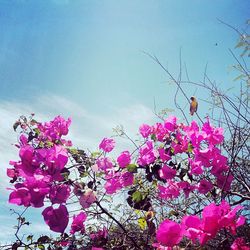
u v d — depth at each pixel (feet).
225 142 7.30
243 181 7.00
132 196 7.11
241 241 4.99
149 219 7.17
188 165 7.20
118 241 7.98
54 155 5.95
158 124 8.23
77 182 6.77
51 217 5.65
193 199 7.72
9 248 7.55
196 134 6.81
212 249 5.68
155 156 7.37
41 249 7.76
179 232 4.31
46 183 5.82
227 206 4.24
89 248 7.82
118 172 7.47
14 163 6.05
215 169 6.60
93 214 7.52
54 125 8.78
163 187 7.73
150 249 6.94
